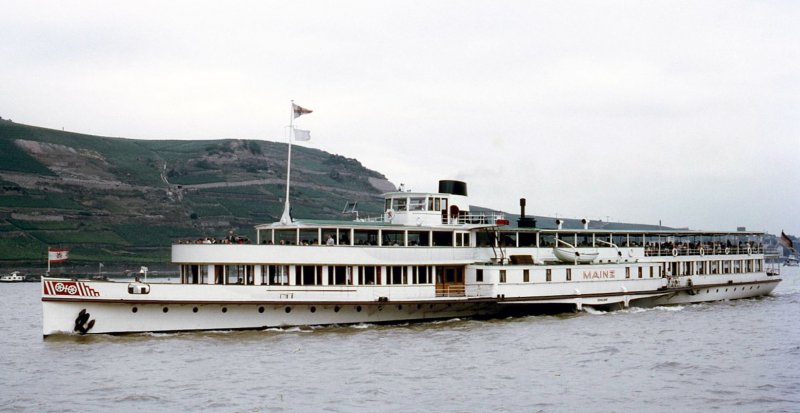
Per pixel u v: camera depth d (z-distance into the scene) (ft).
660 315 226.99
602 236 253.65
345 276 189.67
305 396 123.95
